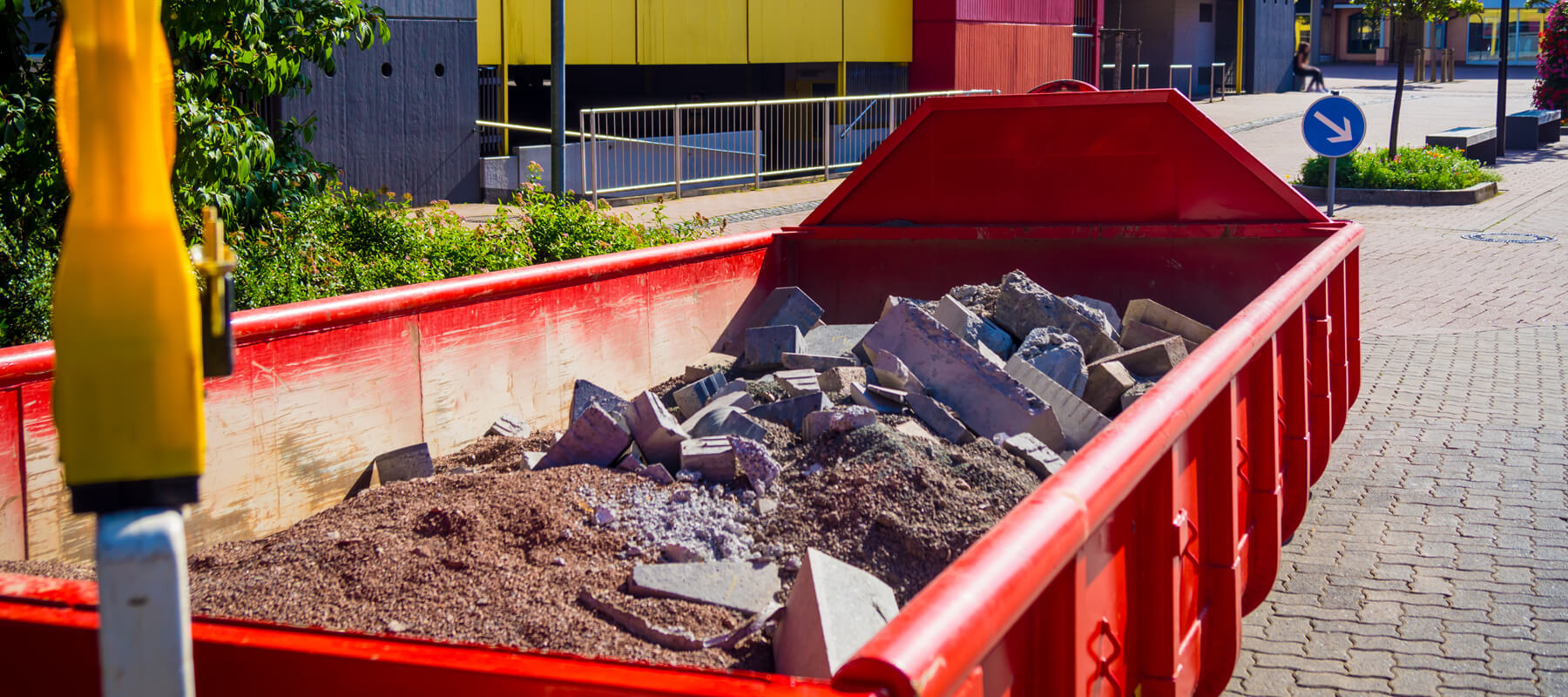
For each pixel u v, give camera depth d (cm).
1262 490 381
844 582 272
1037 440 421
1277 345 412
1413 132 3067
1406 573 499
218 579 338
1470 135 2384
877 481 364
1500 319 1055
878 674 148
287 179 876
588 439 413
